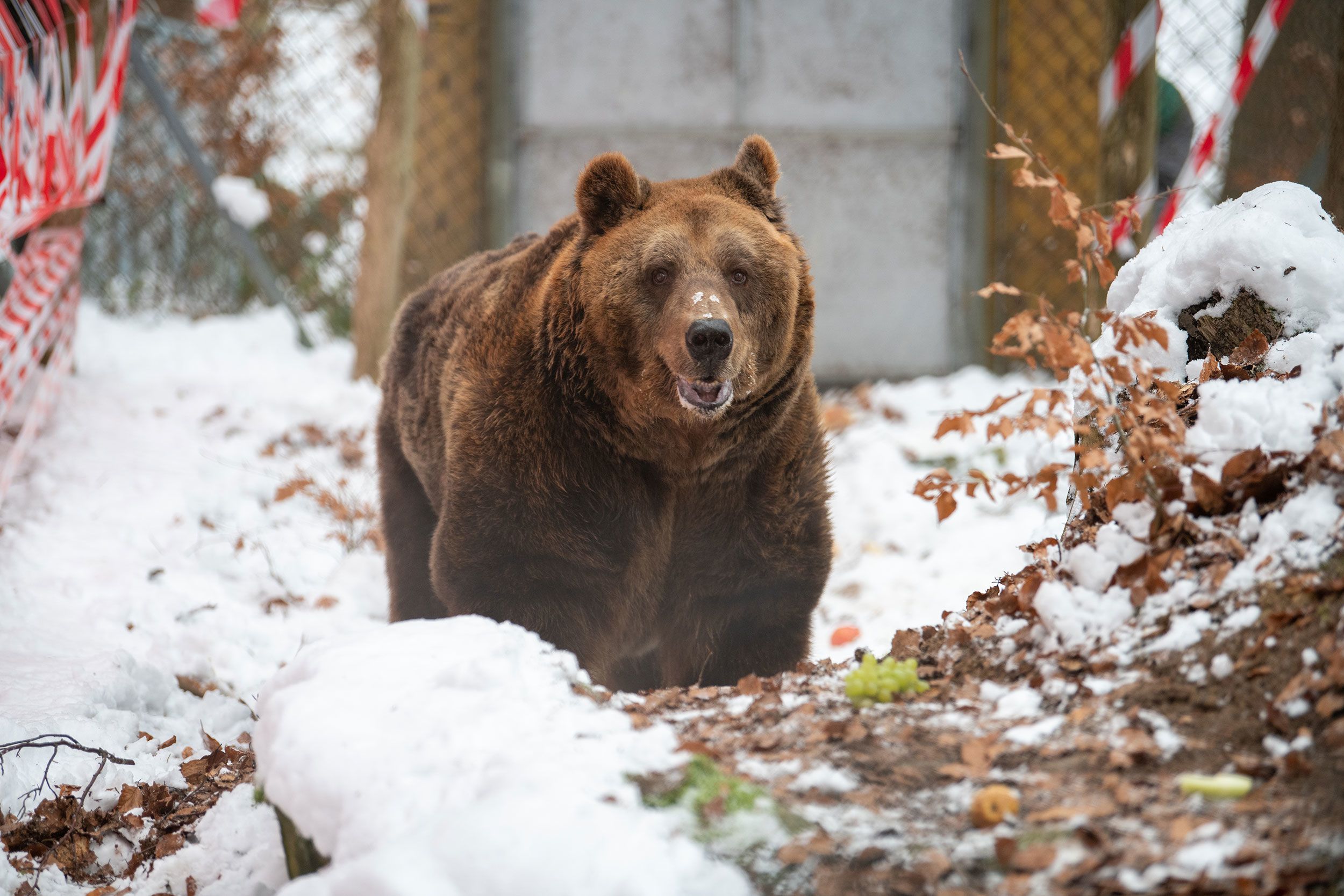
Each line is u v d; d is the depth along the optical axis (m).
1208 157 13.67
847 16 18.89
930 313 19.48
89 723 7.72
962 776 4.97
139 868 6.39
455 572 7.52
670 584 7.94
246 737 7.96
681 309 6.90
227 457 14.10
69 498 12.43
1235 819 4.39
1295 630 5.12
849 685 5.81
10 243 12.41
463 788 4.85
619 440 7.46
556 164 19.14
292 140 21.86
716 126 19.05
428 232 19.45
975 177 19.11
